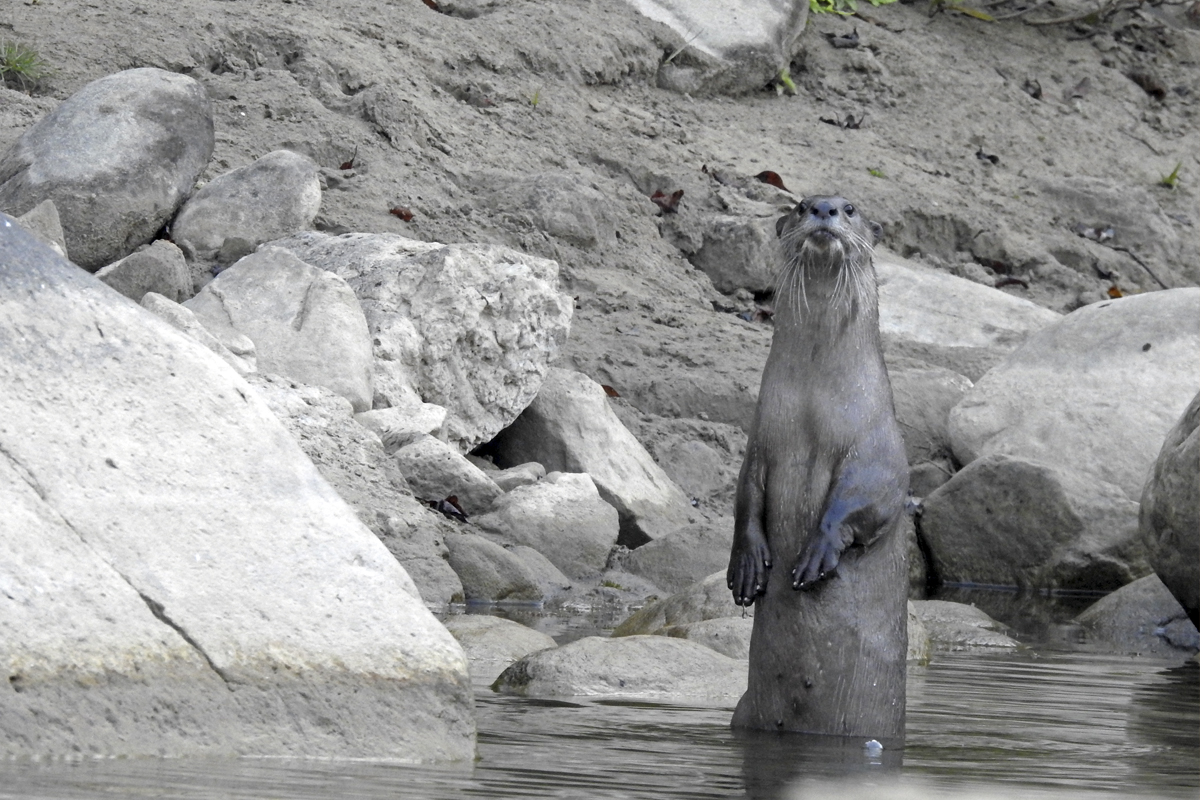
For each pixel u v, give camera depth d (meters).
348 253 45.84
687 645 26.30
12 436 17.80
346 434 38.75
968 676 28.80
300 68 59.44
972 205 73.19
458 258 44.78
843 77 79.81
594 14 72.62
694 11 75.94
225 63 58.59
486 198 57.69
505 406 45.47
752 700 21.84
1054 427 51.69
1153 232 76.50
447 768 16.89
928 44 84.94
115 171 44.88
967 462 53.25
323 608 18.16
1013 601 44.09
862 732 21.38
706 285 60.81
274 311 41.50
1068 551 46.03
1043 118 82.81
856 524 21.30
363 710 17.53
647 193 64.44
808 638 21.47
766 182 67.19
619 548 42.88
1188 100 88.81
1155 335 52.91
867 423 21.70
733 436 50.78
